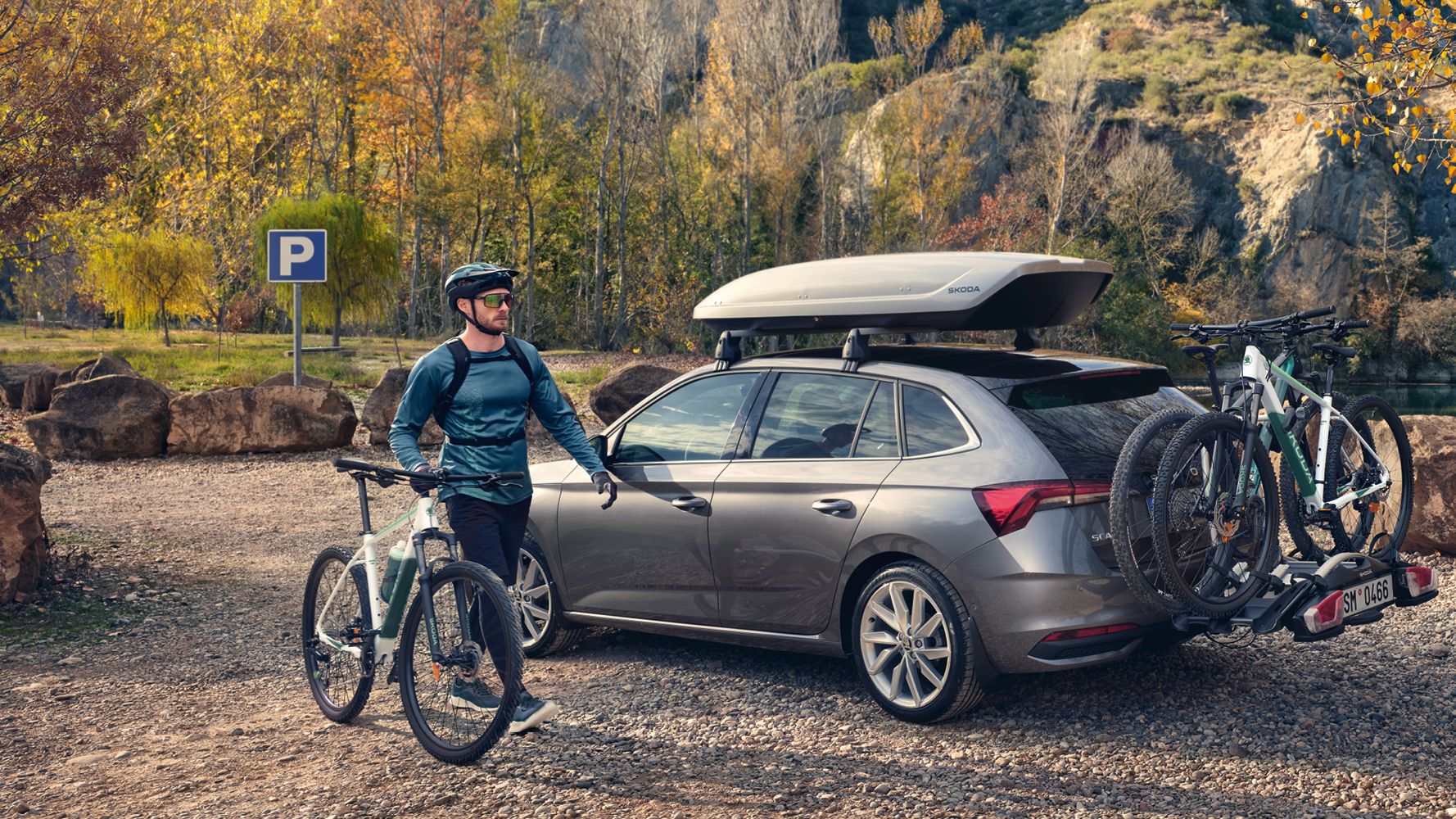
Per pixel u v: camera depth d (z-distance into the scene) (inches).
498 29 2608.3
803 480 193.9
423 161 2529.5
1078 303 202.7
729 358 219.9
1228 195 3614.7
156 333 1908.2
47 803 162.1
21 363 755.4
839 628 191.0
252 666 239.0
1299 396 192.1
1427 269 3346.5
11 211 869.2
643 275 2694.4
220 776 171.8
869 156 2977.4
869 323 197.2
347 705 195.3
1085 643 167.3
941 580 176.2
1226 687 198.1
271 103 1812.3
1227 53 4217.5
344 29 2389.3
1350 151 3425.2
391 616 183.9
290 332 2394.2
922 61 3075.8
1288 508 186.5
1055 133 2930.6
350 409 629.3
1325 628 164.6
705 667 223.1
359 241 1624.0
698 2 2817.4
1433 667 207.5
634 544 217.8
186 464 569.9
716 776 164.1
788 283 209.9
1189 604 165.0
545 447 625.3
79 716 205.3
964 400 182.2
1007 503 168.7
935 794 153.9
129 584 313.9
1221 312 3105.3
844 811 149.5
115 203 1253.1
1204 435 166.4
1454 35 331.6
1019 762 164.9
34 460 299.1
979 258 193.2
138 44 971.9
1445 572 285.3
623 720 191.8
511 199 2497.5
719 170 2716.5
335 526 410.3
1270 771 158.7
